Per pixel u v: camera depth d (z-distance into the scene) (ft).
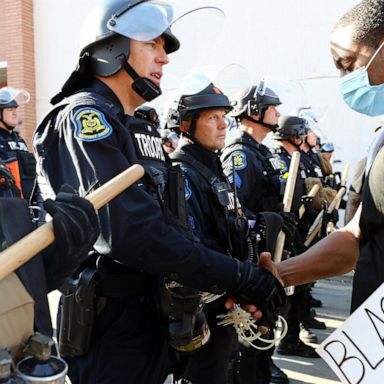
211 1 21.57
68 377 5.37
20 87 25.66
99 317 5.05
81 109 4.74
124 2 5.06
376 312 4.26
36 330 3.26
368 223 4.34
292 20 20.54
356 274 4.53
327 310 16.03
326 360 4.55
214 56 7.77
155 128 5.59
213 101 7.20
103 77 5.28
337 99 19.97
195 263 4.61
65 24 25.39
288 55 20.56
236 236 6.87
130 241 4.34
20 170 14.84
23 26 25.49
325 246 5.67
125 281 5.03
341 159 20.40
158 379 5.38
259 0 20.93
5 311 2.90
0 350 2.68
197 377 6.91
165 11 5.09
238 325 5.94
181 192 5.42
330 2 20.01
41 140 5.04
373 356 4.28
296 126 13.08
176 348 5.44
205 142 7.26
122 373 5.08
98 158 4.51
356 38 4.35
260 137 10.56
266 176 10.07
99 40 5.06
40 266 3.37
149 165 5.12
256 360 8.32
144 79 5.21
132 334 5.17
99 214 4.39
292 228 7.89
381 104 4.67
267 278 4.98
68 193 3.33
